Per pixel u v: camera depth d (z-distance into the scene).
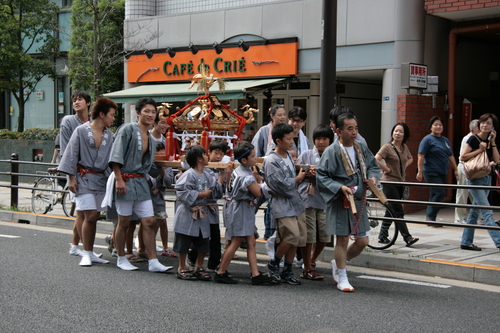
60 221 10.55
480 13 11.75
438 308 5.59
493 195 13.51
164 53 15.47
